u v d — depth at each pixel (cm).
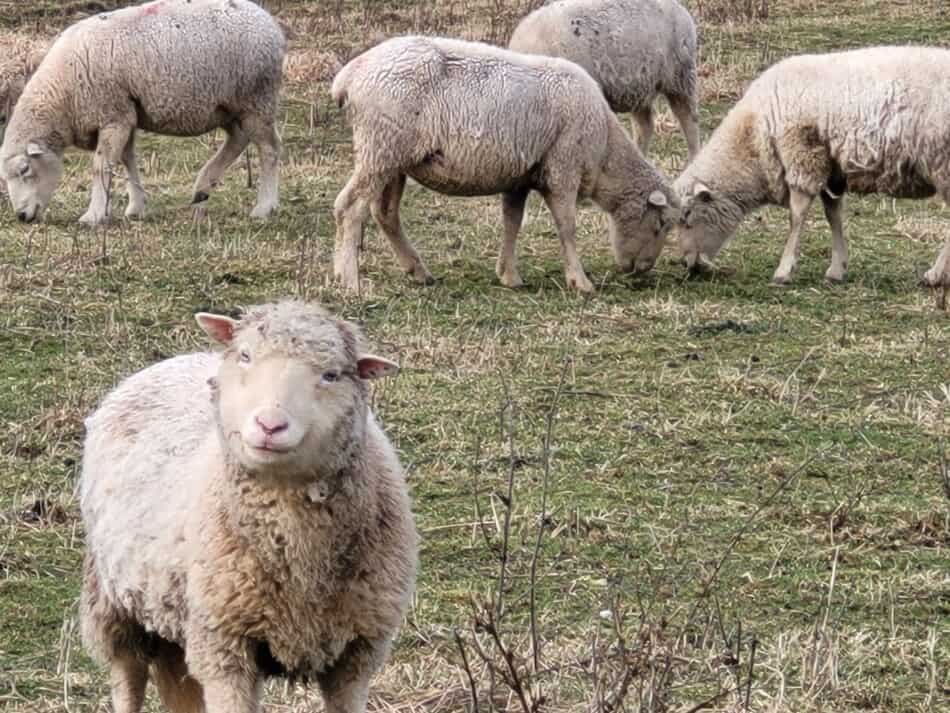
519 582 1158
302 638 777
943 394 1579
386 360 766
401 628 1079
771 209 2420
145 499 818
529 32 2478
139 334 1723
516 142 1875
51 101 2250
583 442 1436
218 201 2420
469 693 971
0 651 1058
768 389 1585
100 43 2231
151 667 922
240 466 757
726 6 3547
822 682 995
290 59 3188
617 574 1169
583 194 1997
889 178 1966
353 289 1908
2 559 1188
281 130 2827
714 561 1191
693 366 1662
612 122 1977
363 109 1864
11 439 1426
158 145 2792
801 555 1210
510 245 1973
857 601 1134
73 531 1229
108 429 873
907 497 1322
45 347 1686
